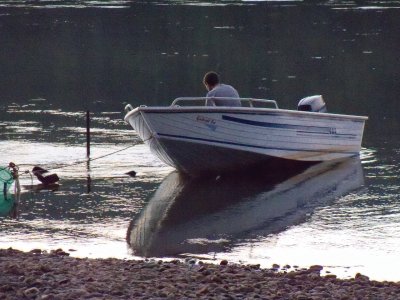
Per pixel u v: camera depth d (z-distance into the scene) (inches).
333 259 1784.0
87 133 2883.9
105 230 2025.1
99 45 6102.4
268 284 1440.7
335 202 2363.4
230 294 1348.4
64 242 1904.5
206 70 5068.9
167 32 6702.8
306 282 1480.1
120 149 3002.0
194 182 2600.9
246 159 2667.3
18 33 6673.2
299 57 5565.9
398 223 2124.8
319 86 4586.6
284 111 2667.3
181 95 4318.4
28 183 2527.1
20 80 4734.3
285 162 2741.1
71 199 2338.8
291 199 2396.7
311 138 2775.6
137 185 2532.0
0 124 3449.8
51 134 3250.5
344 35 6550.2
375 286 1467.8
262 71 5034.5
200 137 2583.7
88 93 4325.8
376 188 2529.5
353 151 2928.2
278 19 7460.6
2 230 2006.6
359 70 5098.4
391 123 3668.8
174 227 2073.1
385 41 6245.1
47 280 1387.8
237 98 2615.7
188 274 1485.0
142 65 5255.9
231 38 6387.8
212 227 2085.4
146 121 2551.7
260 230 2057.1
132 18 7519.7
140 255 1806.1
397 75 4943.4
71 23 7239.2
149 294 1327.5
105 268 1514.5
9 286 1336.1
